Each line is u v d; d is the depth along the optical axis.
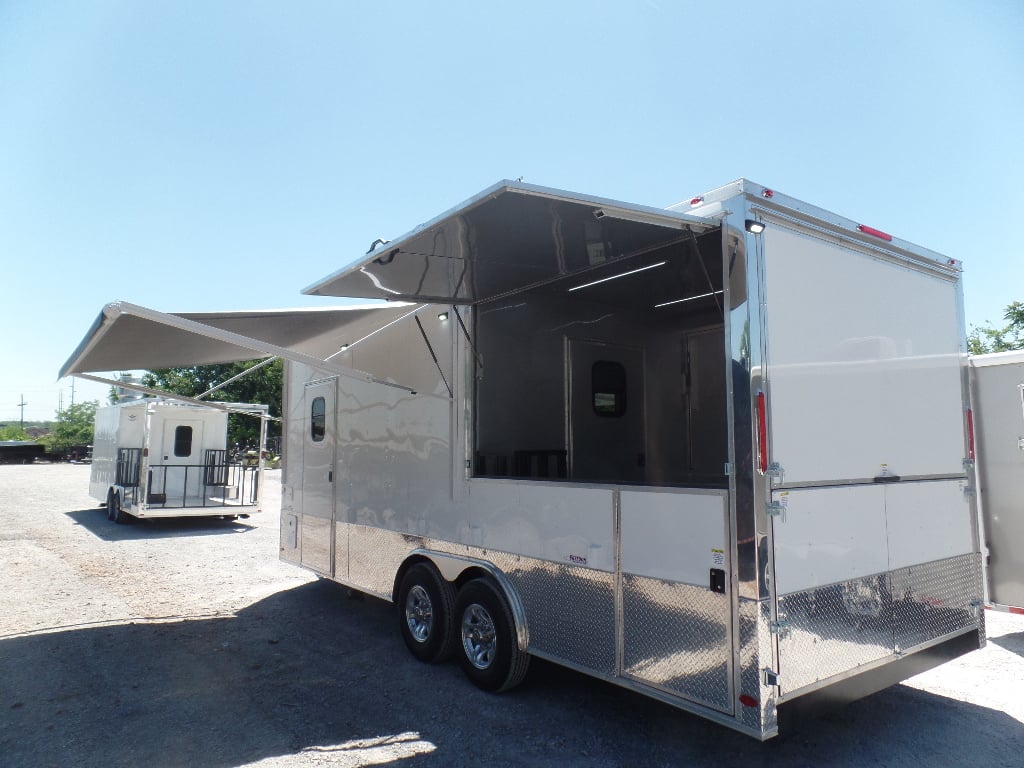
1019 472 5.25
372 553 5.49
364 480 5.66
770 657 2.80
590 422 5.33
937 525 3.86
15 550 10.02
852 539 3.28
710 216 3.14
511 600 4.05
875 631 3.35
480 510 4.38
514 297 4.91
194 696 4.29
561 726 3.77
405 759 3.40
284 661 4.96
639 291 4.96
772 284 3.10
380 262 3.90
